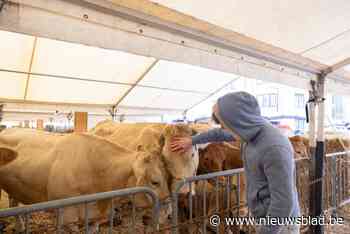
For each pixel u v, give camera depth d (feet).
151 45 5.22
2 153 8.15
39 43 16.02
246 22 5.83
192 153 7.39
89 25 4.38
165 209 6.70
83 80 22.11
